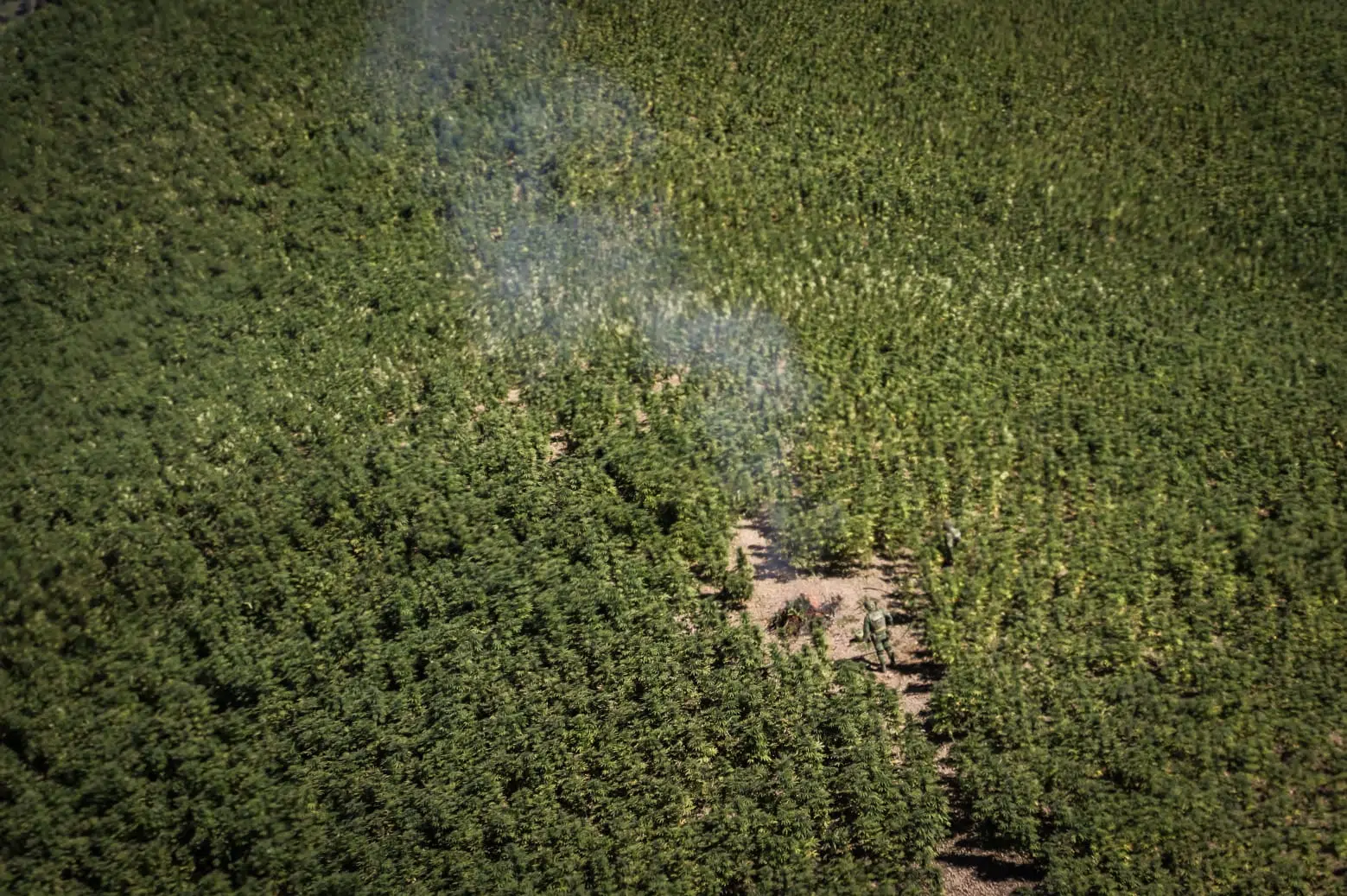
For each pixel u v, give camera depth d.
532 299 41.34
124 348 39.69
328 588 29.83
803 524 30.73
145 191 46.34
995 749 24.58
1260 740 24.12
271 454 34.69
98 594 30.02
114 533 31.86
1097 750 24.09
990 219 45.56
